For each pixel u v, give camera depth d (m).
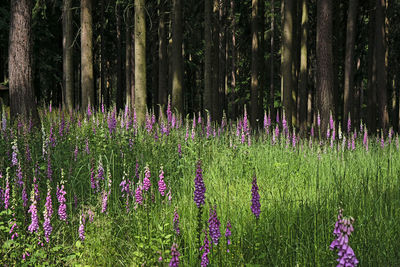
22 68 11.51
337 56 24.02
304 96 22.78
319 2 14.91
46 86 28.73
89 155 7.87
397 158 10.98
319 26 14.91
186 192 7.15
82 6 19.61
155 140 9.54
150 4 24.02
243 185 7.73
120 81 30.42
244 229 5.24
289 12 18.48
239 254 4.65
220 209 5.83
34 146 8.27
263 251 4.77
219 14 29.28
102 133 9.80
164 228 5.10
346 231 3.11
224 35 34.06
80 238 5.02
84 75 19.53
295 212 5.64
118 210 5.78
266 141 11.76
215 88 25.55
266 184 7.77
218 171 8.41
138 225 5.31
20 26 11.49
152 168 7.55
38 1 21.23
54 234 5.10
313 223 5.26
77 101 34.69
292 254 4.57
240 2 30.50
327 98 14.77
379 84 21.27
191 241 4.92
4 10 24.19
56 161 7.35
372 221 5.23
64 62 22.14
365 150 11.98
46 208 4.72
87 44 19.55
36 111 11.71
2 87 21.62
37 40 27.03
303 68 22.70
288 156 10.50
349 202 5.90
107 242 4.97
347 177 8.02
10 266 4.54
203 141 9.95
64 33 22.16
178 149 8.80
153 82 29.86
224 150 9.73
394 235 5.06
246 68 33.34
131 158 8.09
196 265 4.48
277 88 31.48
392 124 32.41
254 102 24.59
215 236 4.04
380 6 21.14
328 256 4.44
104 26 30.77
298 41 26.38
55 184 6.71
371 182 6.95
